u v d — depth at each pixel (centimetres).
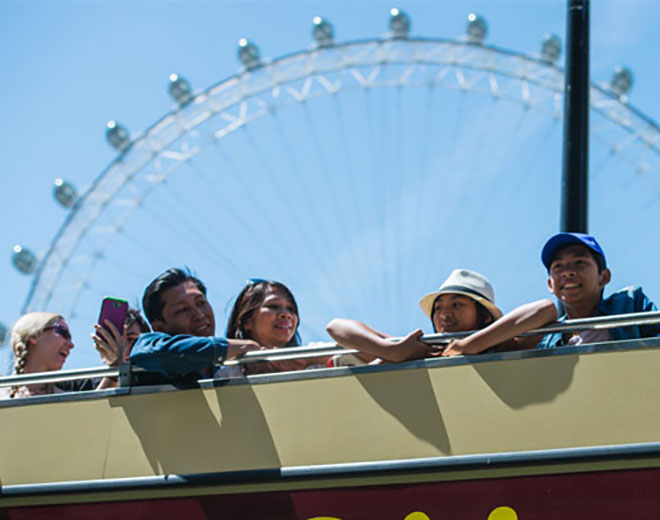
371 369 452
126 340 580
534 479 418
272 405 458
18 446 481
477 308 511
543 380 431
